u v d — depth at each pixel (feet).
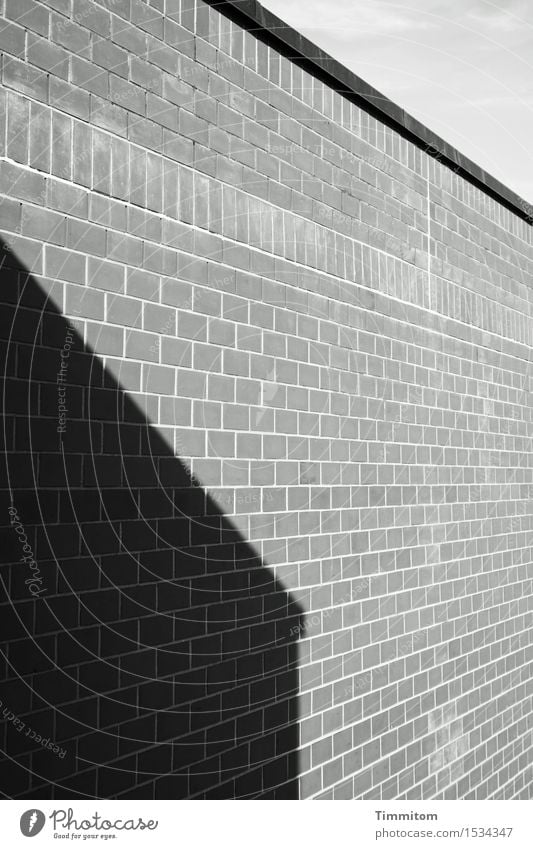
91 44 12.03
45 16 11.37
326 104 17.28
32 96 11.11
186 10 13.80
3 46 10.78
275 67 15.81
